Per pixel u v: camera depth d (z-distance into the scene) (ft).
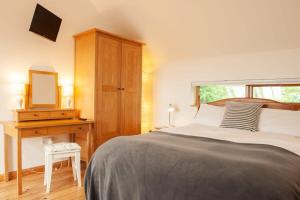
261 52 10.90
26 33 9.92
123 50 12.01
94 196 6.44
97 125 10.80
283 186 3.93
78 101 11.35
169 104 14.29
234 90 12.12
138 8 11.23
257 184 4.03
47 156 8.60
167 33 11.99
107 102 11.23
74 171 9.56
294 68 10.05
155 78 14.98
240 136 8.02
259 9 9.01
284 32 9.52
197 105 13.33
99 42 10.81
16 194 8.16
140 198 5.21
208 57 12.60
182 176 4.76
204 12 10.00
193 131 8.98
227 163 4.68
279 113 9.37
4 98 9.41
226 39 10.97
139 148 6.00
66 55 11.30
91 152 10.57
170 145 6.10
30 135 8.52
